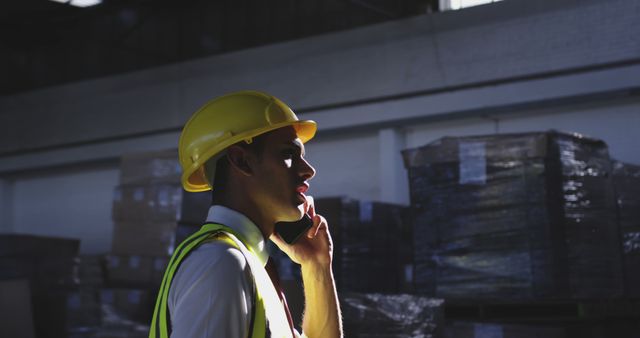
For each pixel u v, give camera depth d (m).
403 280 7.08
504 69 8.32
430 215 5.07
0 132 13.05
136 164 8.16
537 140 4.75
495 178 4.86
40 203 13.05
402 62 9.09
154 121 11.34
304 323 1.69
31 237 8.27
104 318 7.39
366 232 6.71
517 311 4.91
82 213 12.54
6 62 13.38
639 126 7.75
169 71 11.25
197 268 1.22
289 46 10.08
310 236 1.66
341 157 9.84
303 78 9.90
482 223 4.86
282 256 6.51
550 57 8.05
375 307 4.26
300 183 1.46
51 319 7.43
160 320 1.27
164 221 7.85
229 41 11.43
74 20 12.38
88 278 8.56
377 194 9.49
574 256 4.77
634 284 5.45
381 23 9.30
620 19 7.70
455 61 8.66
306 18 10.70
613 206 5.19
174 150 7.98
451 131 8.97
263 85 10.27
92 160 12.03
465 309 5.03
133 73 11.66
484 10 8.50
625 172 5.66
